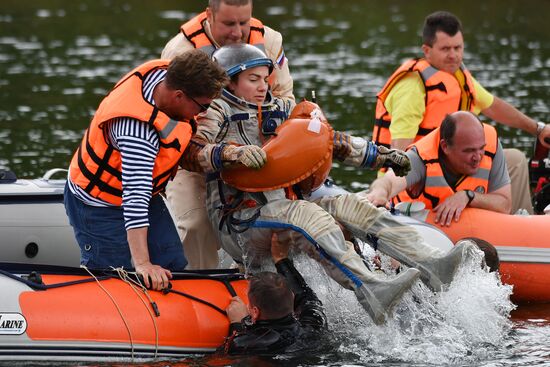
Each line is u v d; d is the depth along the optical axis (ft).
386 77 92.89
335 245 34.81
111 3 156.76
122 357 34.30
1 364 33.24
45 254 44.57
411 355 35.09
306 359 34.71
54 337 33.63
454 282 36.11
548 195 49.83
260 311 35.32
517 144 67.72
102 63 103.45
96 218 35.73
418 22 131.64
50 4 156.35
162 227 36.83
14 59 106.52
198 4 153.07
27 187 44.91
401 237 36.17
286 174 34.99
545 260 43.39
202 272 37.78
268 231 35.78
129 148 33.91
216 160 34.83
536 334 38.34
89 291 34.81
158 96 34.27
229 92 36.14
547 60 100.32
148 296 35.19
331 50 109.91
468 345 36.27
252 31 41.91
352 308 37.11
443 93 49.83
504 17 132.36
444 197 44.16
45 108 81.15
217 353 35.35
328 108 78.84
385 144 51.37
